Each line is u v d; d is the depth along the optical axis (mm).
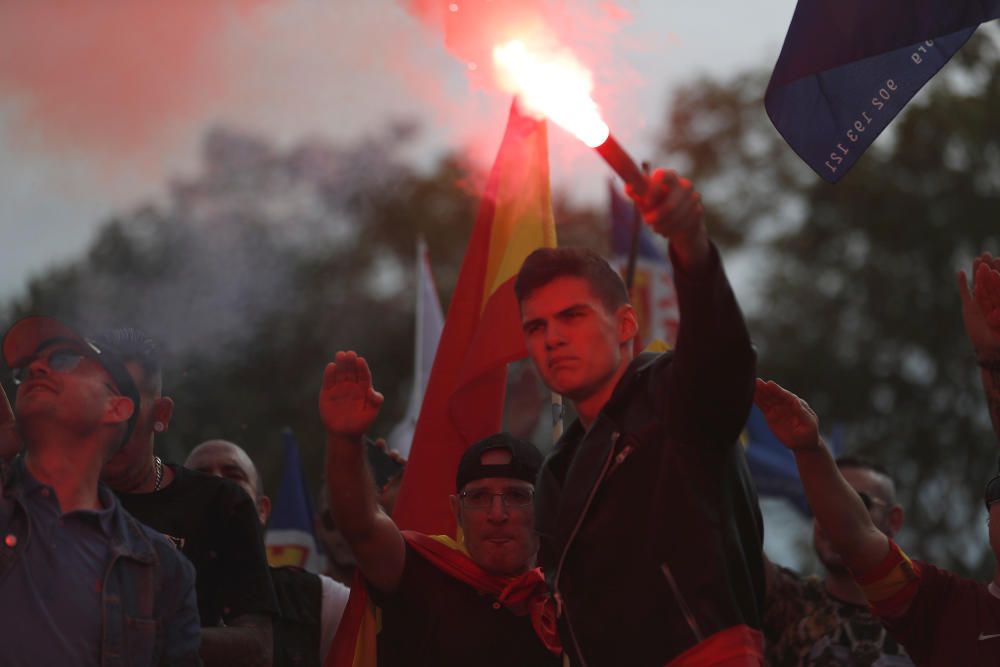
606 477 6762
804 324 42906
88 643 6879
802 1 9859
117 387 7270
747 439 16328
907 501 40656
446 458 10664
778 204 45219
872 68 9859
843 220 43250
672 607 6535
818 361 41969
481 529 8734
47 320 7254
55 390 7121
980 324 8773
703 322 6309
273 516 14242
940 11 9828
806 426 8234
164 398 9008
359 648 8531
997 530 8594
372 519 8148
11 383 8141
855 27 9820
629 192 5918
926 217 42062
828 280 43375
